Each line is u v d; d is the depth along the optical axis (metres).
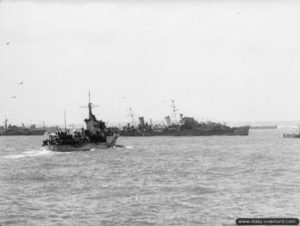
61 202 60.00
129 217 51.69
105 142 150.38
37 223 49.69
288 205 56.75
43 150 144.38
